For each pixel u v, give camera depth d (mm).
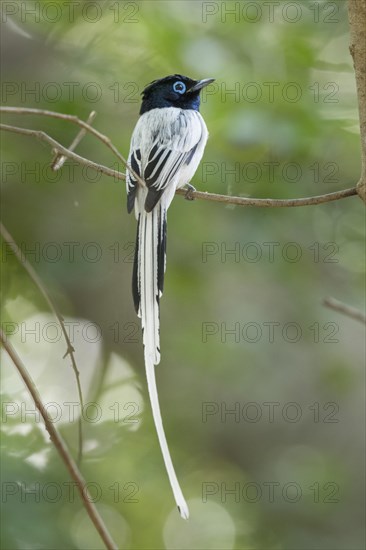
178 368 15359
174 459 14203
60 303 14227
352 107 13078
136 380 14961
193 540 14250
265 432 15445
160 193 8617
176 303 15125
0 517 10570
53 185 13695
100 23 13320
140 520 13438
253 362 15266
